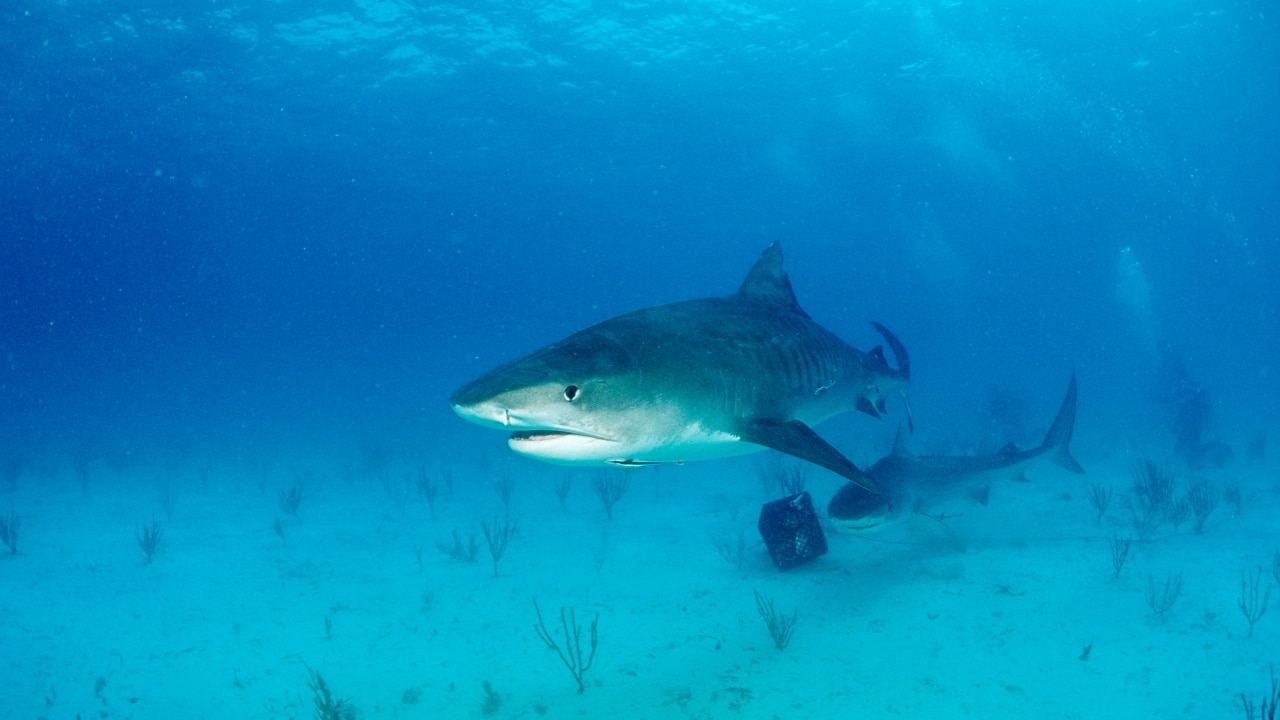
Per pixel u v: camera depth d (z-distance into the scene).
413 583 10.16
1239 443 19.72
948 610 7.89
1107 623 7.41
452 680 7.09
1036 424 24.23
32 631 8.76
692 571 9.99
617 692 6.59
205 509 15.92
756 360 4.20
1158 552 9.66
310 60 24.23
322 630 8.58
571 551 11.45
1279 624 7.18
